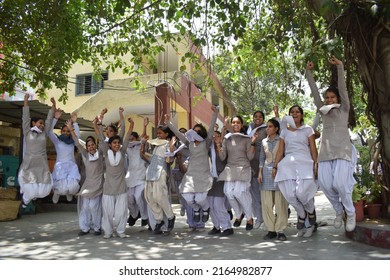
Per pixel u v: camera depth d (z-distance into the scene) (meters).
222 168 6.16
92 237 6.11
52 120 6.59
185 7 6.97
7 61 10.01
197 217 6.25
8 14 9.09
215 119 6.10
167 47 16.02
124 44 9.34
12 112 10.05
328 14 5.84
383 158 5.71
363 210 5.81
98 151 6.42
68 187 6.66
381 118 5.73
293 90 9.13
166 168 6.26
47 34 8.51
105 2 8.06
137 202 6.55
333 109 4.93
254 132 6.27
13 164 9.87
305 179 5.09
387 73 5.61
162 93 12.91
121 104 13.41
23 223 7.98
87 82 17.41
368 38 5.67
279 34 7.19
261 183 5.67
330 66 6.34
